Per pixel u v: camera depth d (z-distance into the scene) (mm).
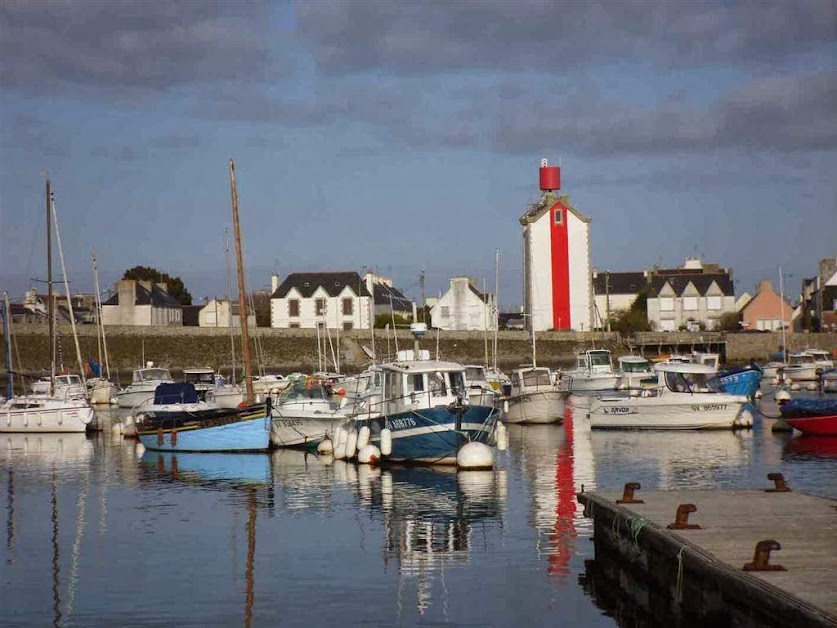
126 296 145500
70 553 25656
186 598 21453
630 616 19781
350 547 25703
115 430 57781
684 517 19672
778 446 45125
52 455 47219
